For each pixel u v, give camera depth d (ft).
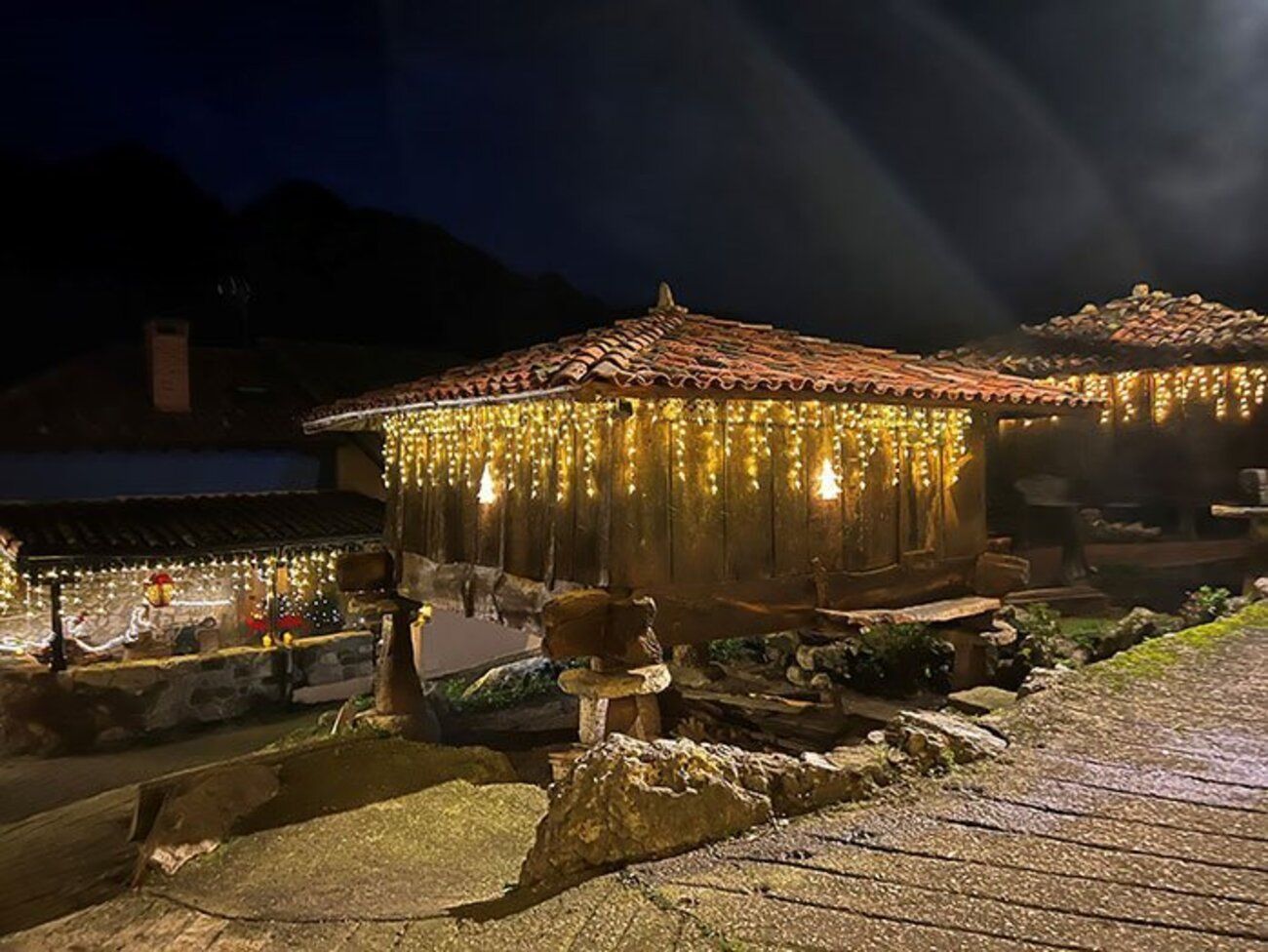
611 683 19.22
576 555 21.66
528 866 12.52
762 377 19.01
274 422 56.59
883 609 24.79
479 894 13.48
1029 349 40.86
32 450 48.37
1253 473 32.63
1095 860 10.52
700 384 18.01
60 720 43.47
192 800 20.81
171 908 15.61
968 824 11.79
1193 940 8.70
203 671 47.47
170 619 49.90
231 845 18.90
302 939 12.46
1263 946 8.52
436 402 22.67
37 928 15.61
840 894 10.12
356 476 59.82
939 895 9.93
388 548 32.78
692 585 21.44
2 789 38.68
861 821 12.21
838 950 8.98
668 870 11.30
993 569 26.32
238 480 56.85
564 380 17.26
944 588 26.27
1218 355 32.96
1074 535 38.40
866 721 27.55
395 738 26.53
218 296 85.97
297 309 89.92
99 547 43.32
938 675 30.55
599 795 12.11
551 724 33.76
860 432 24.50
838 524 24.02
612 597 20.30
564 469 22.13
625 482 20.52
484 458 26.05
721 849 11.85
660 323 25.76
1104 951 8.62
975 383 25.11
